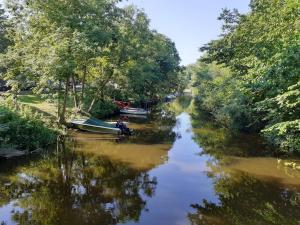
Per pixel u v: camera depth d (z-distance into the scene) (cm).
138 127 3022
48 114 2695
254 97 1788
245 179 1461
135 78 3856
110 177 1467
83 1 2441
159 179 1458
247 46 2164
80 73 3259
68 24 2323
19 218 1020
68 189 1288
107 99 3822
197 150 2055
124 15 3219
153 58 5394
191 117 4034
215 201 1205
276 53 1448
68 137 2275
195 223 1020
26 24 2361
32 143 1839
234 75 2856
